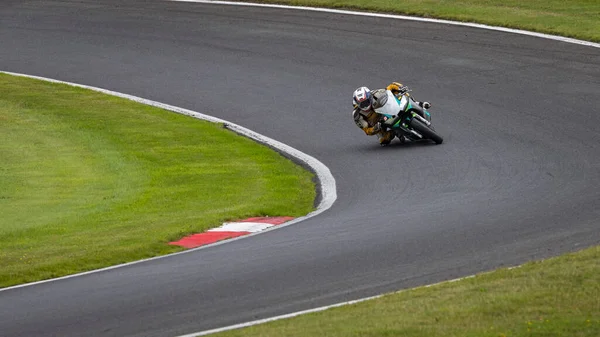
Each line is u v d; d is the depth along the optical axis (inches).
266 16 3698.3
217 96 3004.4
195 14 3838.6
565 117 2436.0
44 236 1768.0
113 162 2482.8
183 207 1991.9
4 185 2290.8
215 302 1205.1
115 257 1534.2
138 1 4092.0
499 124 2437.3
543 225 1513.3
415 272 1289.4
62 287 1353.3
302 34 3442.4
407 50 3147.1
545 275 1177.4
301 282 1274.6
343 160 2310.5
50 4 4170.8
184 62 3351.4
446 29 3292.3
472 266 1299.2
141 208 2001.7
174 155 2514.8
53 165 2476.6
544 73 2807.6
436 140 2329.0
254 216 1856.5
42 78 3351.4
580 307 1046.4
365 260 1369.3
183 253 1549.0
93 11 4020.7
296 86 2992.1
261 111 2824.8
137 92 3137.3
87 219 1909.4
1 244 1715.1
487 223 1562.5
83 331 1116.5
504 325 1002.7
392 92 2346.2
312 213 1865.2
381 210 1791.3
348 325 1034.7
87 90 3201.3
